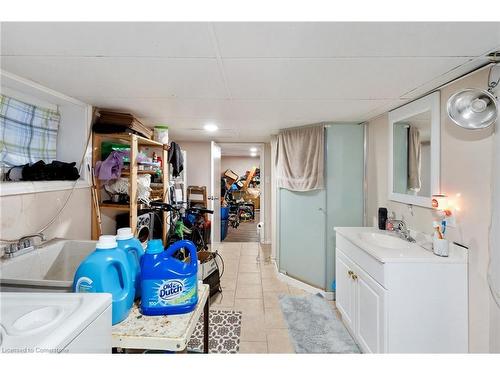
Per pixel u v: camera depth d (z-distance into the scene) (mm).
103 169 2018
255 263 3635
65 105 1950
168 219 2877
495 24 906
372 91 1674
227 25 928
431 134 1667
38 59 1221
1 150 1522
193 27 943
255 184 7680
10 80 1435
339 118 2480
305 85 1561
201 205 4336
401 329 1439
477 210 1348
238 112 2248
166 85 1574
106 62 1250
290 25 926
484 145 1308
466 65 1272
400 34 982
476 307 1352
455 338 1422
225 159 7809
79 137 1980
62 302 771
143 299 957
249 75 1406
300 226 2904
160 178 2789
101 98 1849
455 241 1488
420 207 1824
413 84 1534
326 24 914
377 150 2443
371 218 2559
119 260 938
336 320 2203
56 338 604
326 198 2672
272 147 3625
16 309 741
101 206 2098
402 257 1442
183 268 985
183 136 3748
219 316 2252
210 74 1396
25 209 1505
